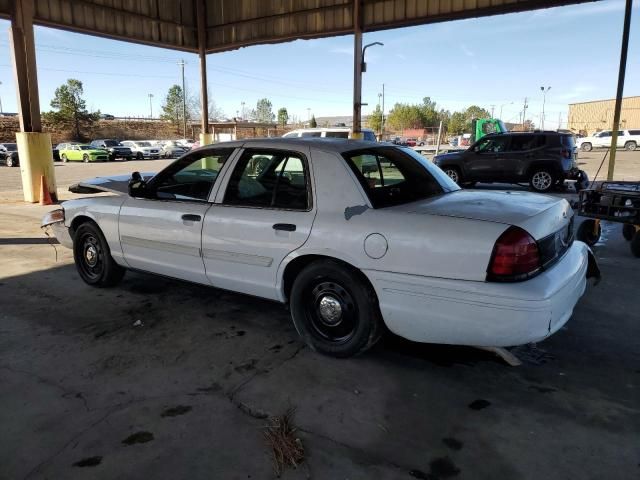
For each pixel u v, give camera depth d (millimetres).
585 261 3529
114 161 35969
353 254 3271
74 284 5320
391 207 3355
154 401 3023
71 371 3404
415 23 12195
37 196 12125
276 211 3650
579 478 2340
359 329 3389
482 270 2863
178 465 2445
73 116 56531
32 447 2594
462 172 15172
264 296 3844
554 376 3311
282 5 13781
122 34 13312
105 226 4844
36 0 11492
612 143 10117
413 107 99125
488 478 2346
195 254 4129
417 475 2369
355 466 2432
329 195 3459
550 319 2822
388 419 2824
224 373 3375
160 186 4516
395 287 3139
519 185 15953
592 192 6691
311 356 3617
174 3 14562
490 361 3533
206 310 4543
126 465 2449
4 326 4176
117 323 4242
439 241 2982
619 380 3258
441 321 3021
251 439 2648
